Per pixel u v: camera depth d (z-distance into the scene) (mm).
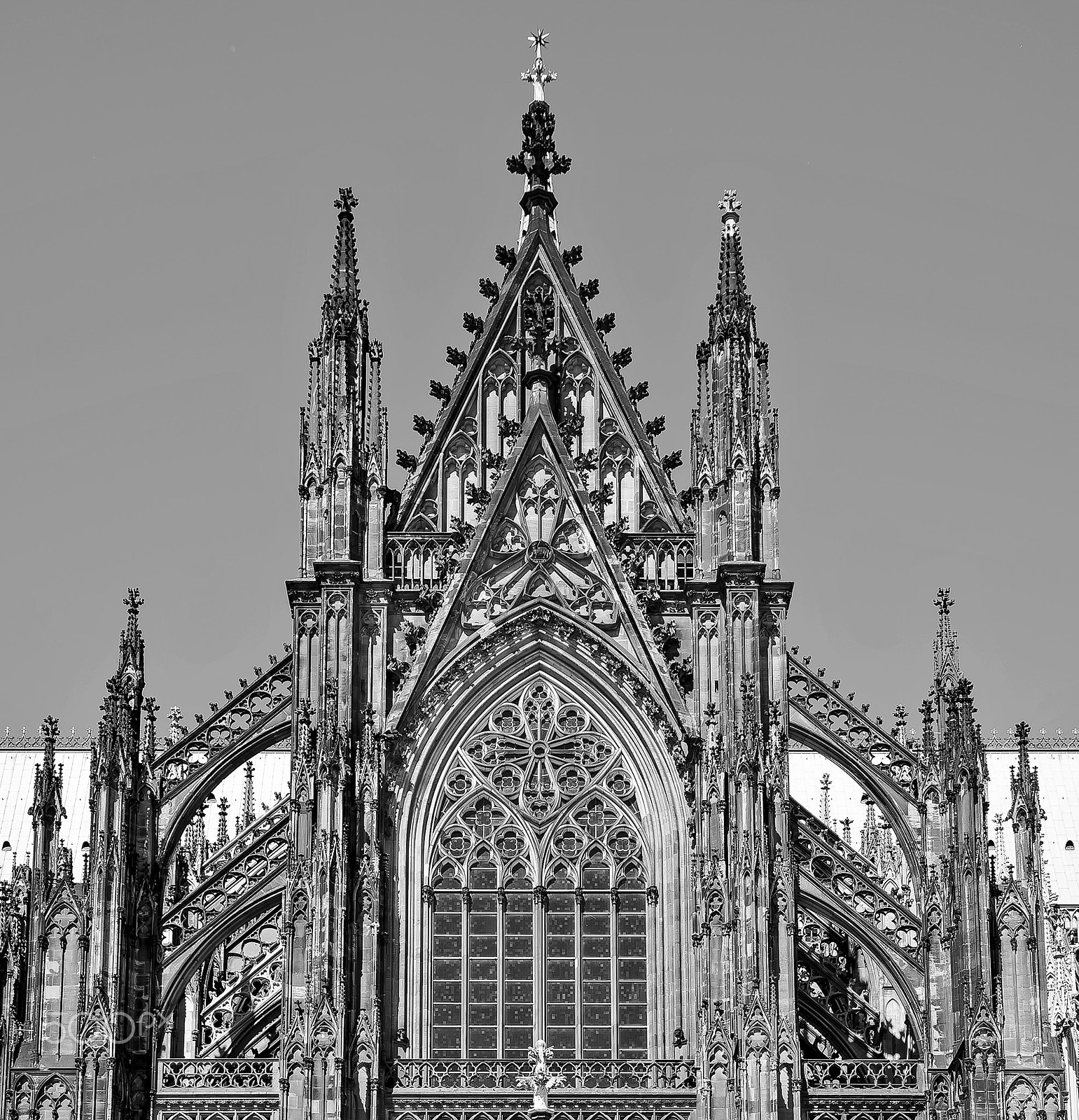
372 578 121375
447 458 126562
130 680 117250
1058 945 145125
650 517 125438
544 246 131375
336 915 112188
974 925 112812
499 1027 115812
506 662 120938
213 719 119375
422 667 119875
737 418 122875
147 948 114562
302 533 121312
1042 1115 110312
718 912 113000
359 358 125250
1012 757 182500
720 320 124812
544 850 118312
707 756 116625
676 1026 114625
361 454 123812
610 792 119125
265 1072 113125
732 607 118875
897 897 122000
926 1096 112625
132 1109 111625
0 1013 110938
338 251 127125
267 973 128125
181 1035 124625
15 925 113750
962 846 114562
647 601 121750
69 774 177375
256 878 120000
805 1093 112062
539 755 119750
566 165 134375
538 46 137375
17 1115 108875
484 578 122375
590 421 127875
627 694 120125
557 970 116812
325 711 116625
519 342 128250
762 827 113812
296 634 119000
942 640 120562
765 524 122312
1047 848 176375
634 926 117375
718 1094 110438
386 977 115188
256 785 173625
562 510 123812
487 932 117250
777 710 117188
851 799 178000
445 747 119625
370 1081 111062
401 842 117500
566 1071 112875
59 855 113562
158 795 117750
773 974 112062
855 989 127562
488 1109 111812
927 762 119500
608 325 129875
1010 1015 111875
